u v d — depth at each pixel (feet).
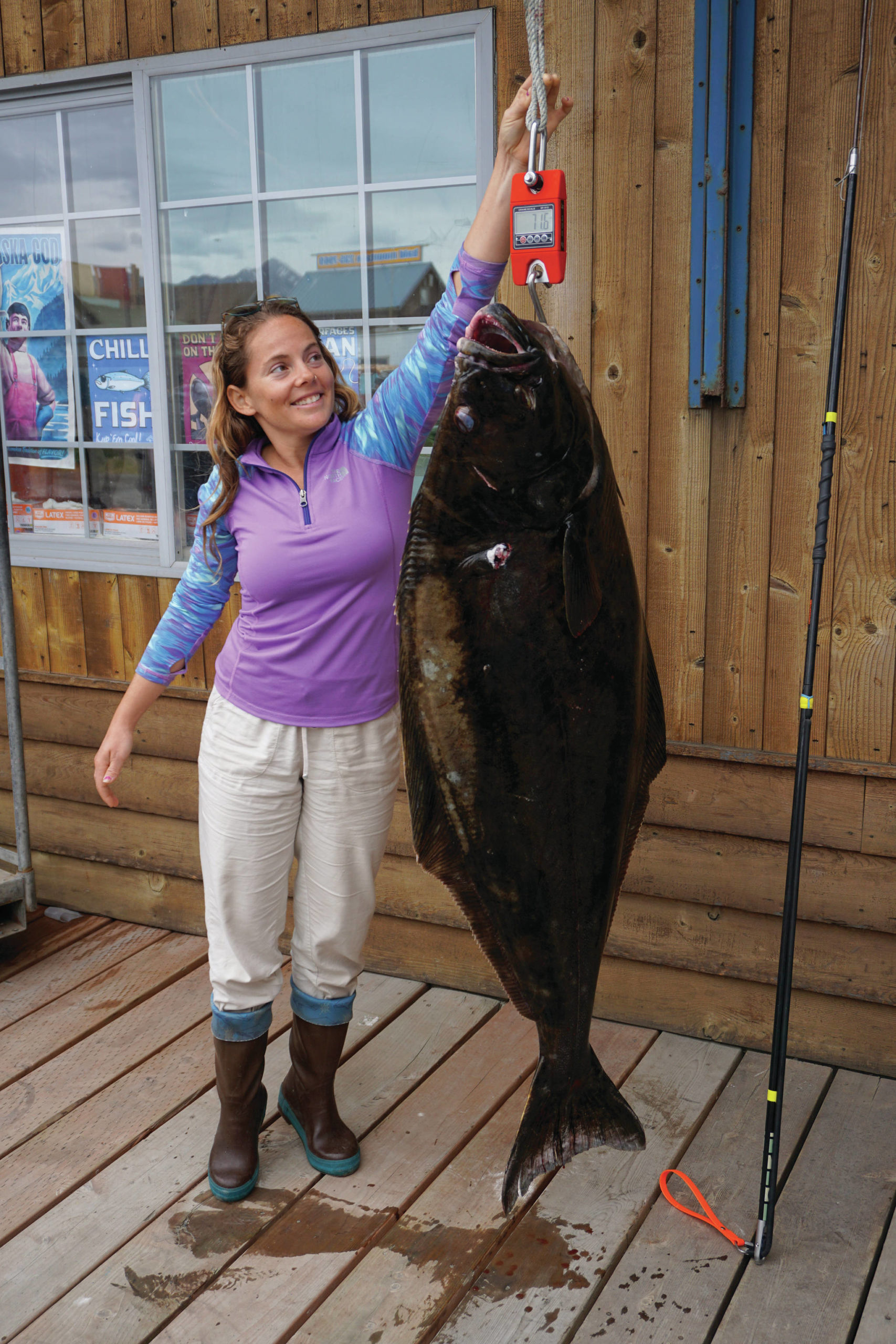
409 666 5.44
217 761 7.51
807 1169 8.14
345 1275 7.20
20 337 12.15
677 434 9.12
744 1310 6.85
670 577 9.37
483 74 9.30
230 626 11.23
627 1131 6.17
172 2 10.44
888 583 8.68
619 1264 7.25
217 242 10.87
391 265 10.21
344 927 7.79
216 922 7.72
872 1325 6.70
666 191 8.77
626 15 8.64
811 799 9.14
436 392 6.76
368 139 10.02
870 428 8.52
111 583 11.87
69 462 12.20
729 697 9.35
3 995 10.86
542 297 9.36
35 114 11.51
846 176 6.97
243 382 6.93
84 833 12.60
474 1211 7.75
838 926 9.27
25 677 12.50
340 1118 8.32
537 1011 5.96
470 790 5.61
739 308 8.66
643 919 9.95
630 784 5.63
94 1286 7.13
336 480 7.02
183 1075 9.46
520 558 5.18
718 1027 9.86
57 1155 8.43
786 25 8.18
